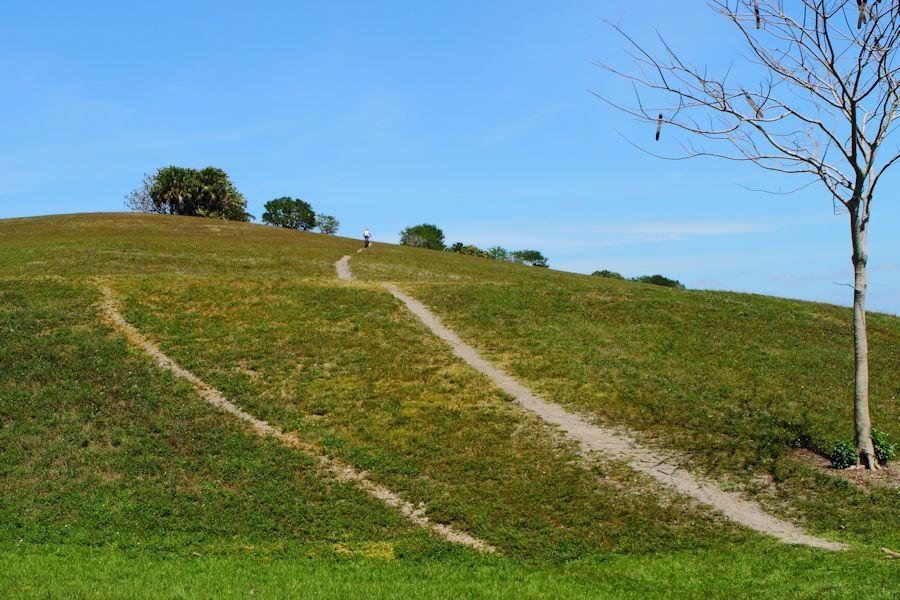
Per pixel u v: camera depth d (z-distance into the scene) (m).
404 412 23.53
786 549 15.61
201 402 23.98
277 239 66.19
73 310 30.86
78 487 19.17
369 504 18.48
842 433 22.02
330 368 26.84
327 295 34.88
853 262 19.12
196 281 35.75
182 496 18.77
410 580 14.31
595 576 14.62
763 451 20.84
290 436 22.14
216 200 96.19
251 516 17.84
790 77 17.27
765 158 17.30
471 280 49.75
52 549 16.09
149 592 12.96
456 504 18.38
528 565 15.53
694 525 17.27
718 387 25.31
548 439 21.70
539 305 34.72
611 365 27.09
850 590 12.66
